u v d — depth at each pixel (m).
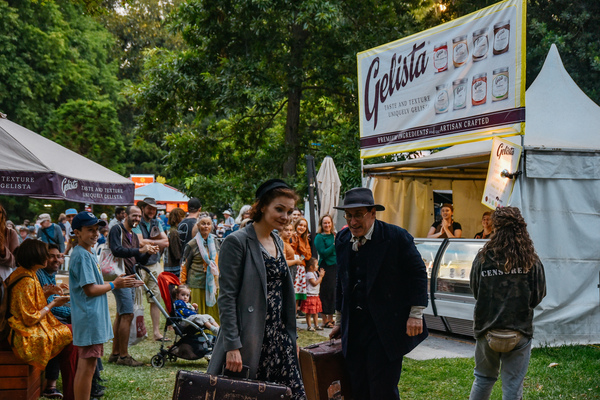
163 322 10.33
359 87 10.30
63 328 5.37
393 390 4.10
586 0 17.91
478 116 8.09
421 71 9.02
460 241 8.52
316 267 9.41
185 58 17.44
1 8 32.50
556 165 7.80
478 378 4.49
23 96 34.25
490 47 7.93
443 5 18.86
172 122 18.66
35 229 19.36
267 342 3.70
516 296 4.21
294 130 17.72
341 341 4.36
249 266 3.65
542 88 9.49
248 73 16.22
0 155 5.21
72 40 38.31
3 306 5.07
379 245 4.14
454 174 11.64
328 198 12.48
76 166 5.97
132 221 7.59
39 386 5.52
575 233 7.87
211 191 17.98
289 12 15.45
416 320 4.08
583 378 6.11
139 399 5.61
